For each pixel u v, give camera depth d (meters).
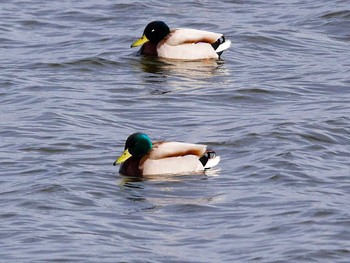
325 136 26.09
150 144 23.78
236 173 23.62
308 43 35.75
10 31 36.59
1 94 29.88
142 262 18.94
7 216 21.05
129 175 23.50
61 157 24.64
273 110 28.81
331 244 19.69
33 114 27.89
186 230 20.50
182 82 31.34
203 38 33.81
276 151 24.84
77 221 20.83
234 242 19.89
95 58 33.06
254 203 21.83
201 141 25.83
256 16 38.81
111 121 27.62
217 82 31.33
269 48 35.19
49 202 21.73
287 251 19.39
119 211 21.44
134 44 33.81
